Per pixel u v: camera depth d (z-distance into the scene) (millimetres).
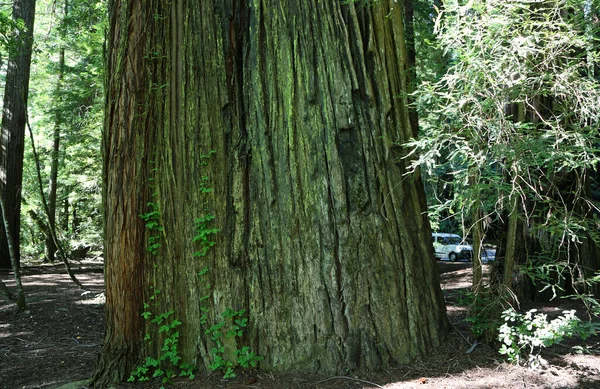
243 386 4359
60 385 4930
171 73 5059
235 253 4734
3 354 6414
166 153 4980
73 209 21812
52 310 8992
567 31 3980
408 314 4715
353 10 4883
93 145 17422
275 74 4824
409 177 5016
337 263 4578
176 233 4891
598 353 5023
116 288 4895
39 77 18234
